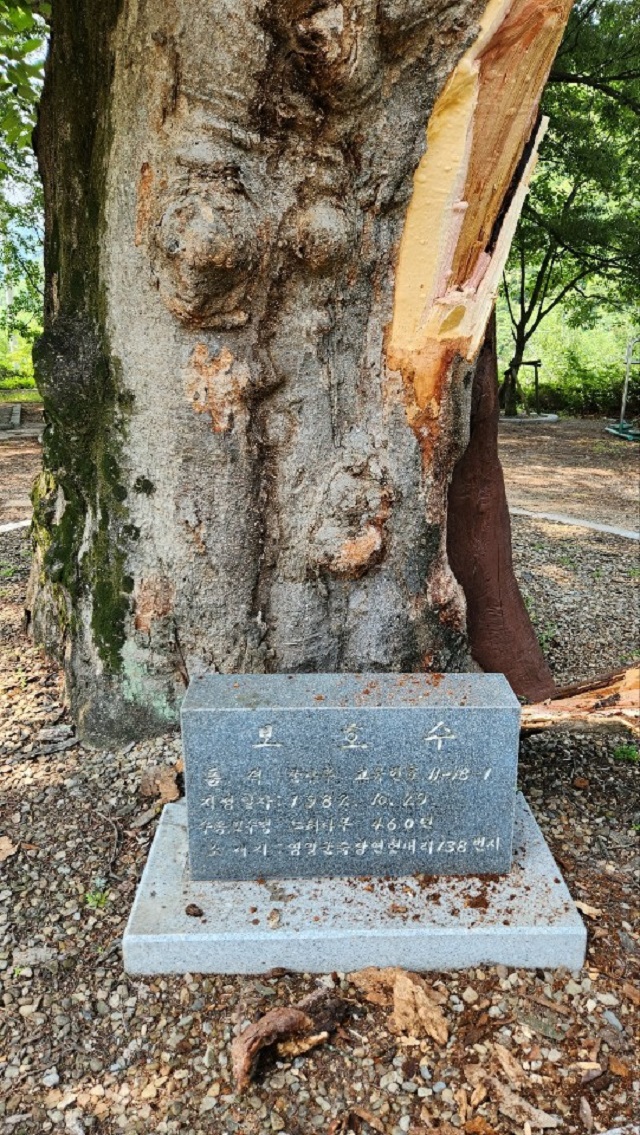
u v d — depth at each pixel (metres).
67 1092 1.89
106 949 2.24
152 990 2.13
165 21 2.29
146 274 2.58
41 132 3.17
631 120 12.52
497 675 2.39
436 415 2.85
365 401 2.82
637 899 2.43
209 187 2.37
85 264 2.80
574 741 3.35
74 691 3.16
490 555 3.42
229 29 2.23
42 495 3.81
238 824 2.25
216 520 2.77
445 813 2.26
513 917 2.20
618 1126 1.82
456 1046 1.99
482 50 2.34
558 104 12.44
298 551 2.85
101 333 2.79
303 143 2.46
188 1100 1.87
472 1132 1.80
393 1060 1.96
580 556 6.45
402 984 2.11
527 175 2.71
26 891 2.42
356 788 2.22
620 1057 1.97
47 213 3.27
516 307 26.06
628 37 9.90
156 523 2.82
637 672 2.87
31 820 2.71
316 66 2.30
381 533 2.84
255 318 2.62
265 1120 1.83
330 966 2.17
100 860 2.54
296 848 2.28
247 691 2.26
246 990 2.12
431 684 2.31
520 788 2.98
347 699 2.21
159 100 2.39
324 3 2.21
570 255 17.72
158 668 2.97
